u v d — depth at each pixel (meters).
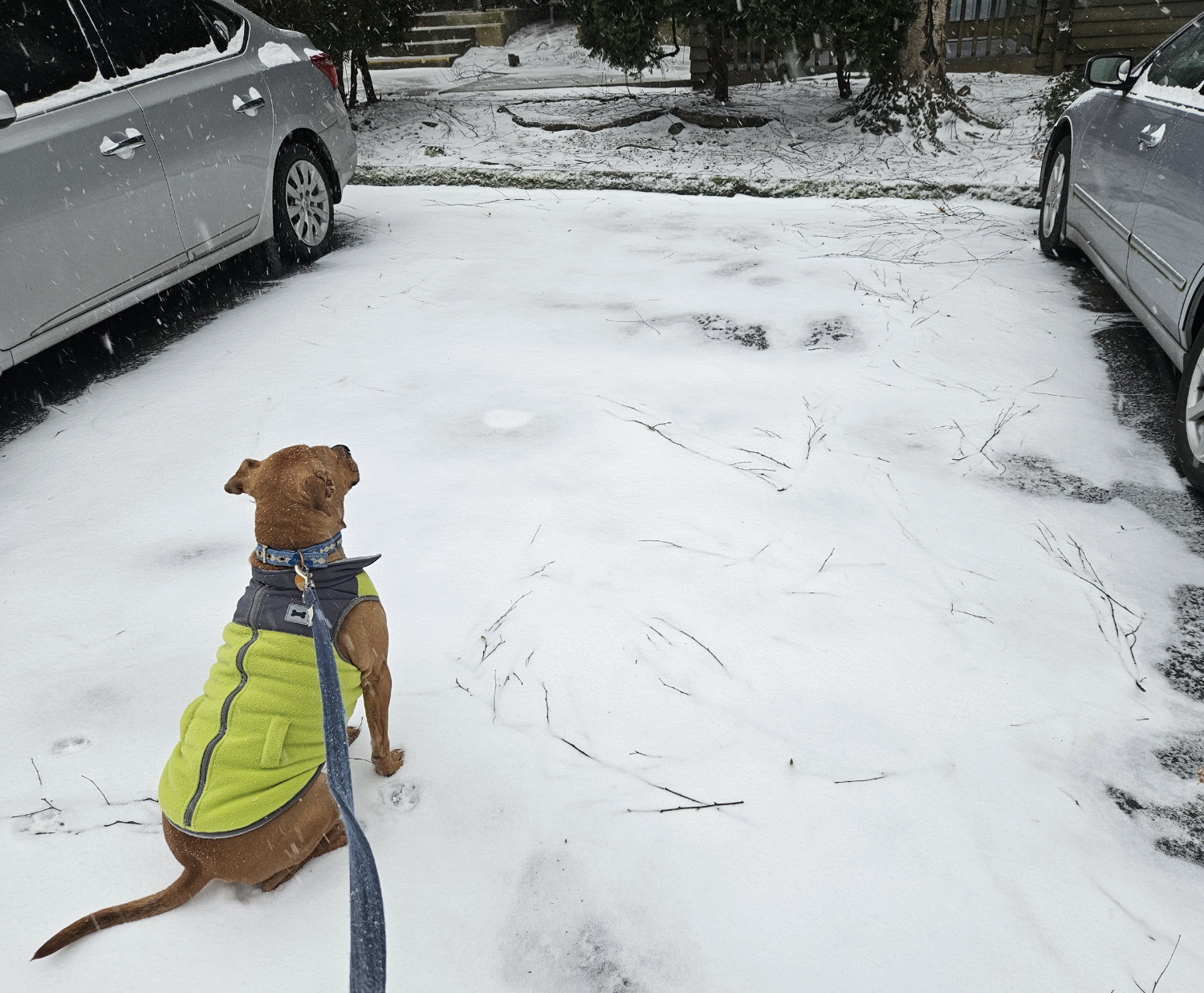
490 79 13.18
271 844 2.04
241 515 3.74
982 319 5.25
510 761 2.55
